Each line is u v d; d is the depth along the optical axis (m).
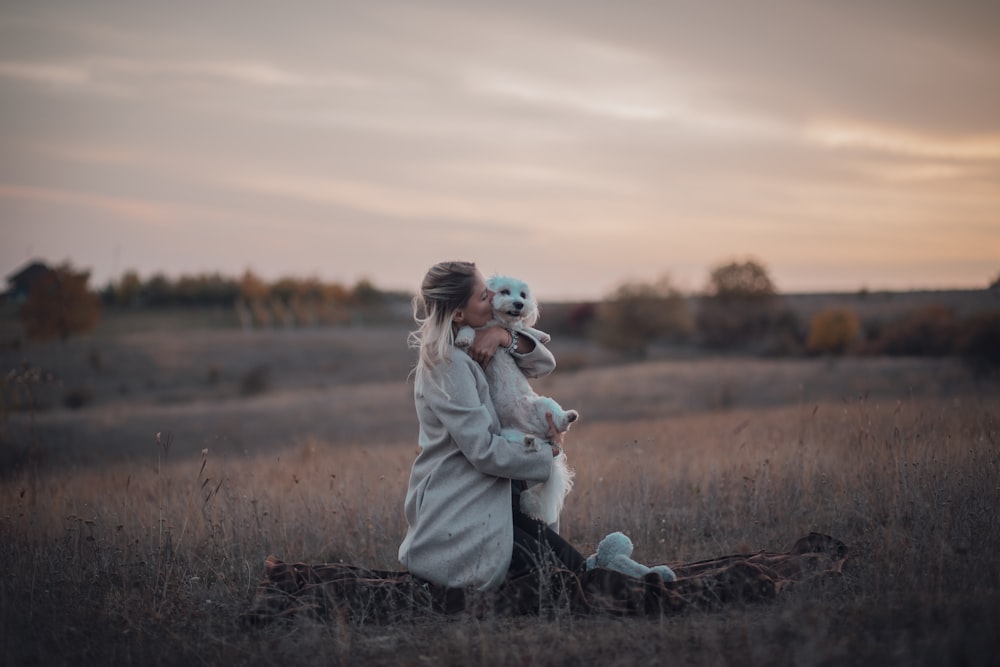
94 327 64.50
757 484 6.62
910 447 6.57
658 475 7.77
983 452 6.15
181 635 4.41
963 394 18.56
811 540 5.11
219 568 5.53
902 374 33.12
